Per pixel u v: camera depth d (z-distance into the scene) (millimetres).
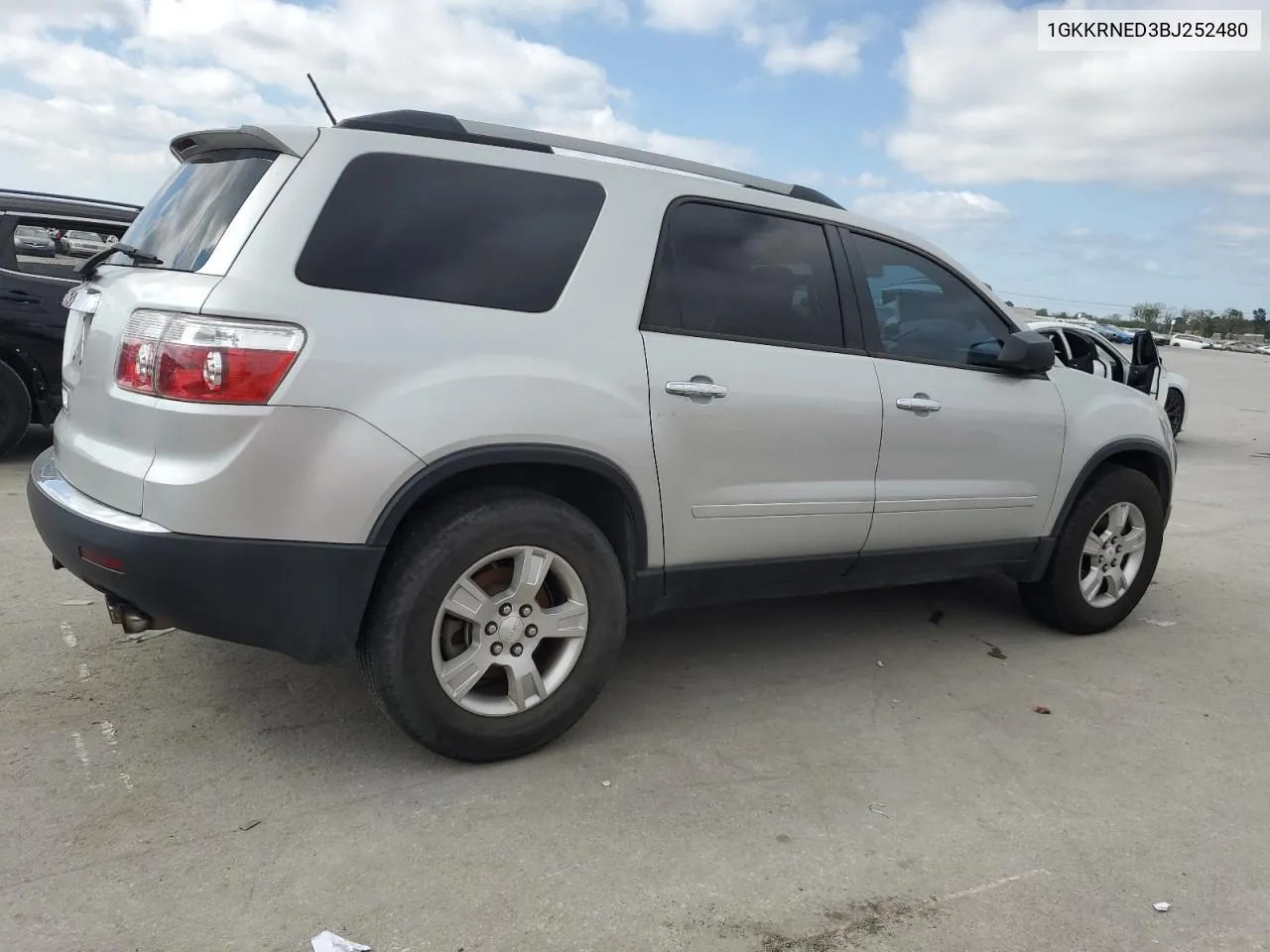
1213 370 39062
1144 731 3600
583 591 3074
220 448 2537
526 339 2928
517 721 3025
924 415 3828
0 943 2135
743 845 2684
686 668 3982
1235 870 2691
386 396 2678
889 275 3936
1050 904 2488
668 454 3189
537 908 2359
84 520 2684
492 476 2980
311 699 3432
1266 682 4164
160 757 2988
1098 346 10602
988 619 4867
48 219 6867
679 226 3363
